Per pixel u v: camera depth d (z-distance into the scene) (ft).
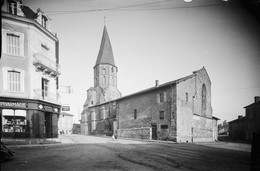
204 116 100.58
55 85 71.92
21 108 56.39
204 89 105.50
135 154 39.83
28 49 60.29
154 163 30.19
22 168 25.89
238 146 70.33
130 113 109.29
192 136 89.15
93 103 186.91
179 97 84.69
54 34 72.38
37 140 56.85
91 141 77.00
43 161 30.76
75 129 239.50
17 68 58.03
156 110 92.43
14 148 47.60
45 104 62.44
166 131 85.56
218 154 43.52
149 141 81.61
